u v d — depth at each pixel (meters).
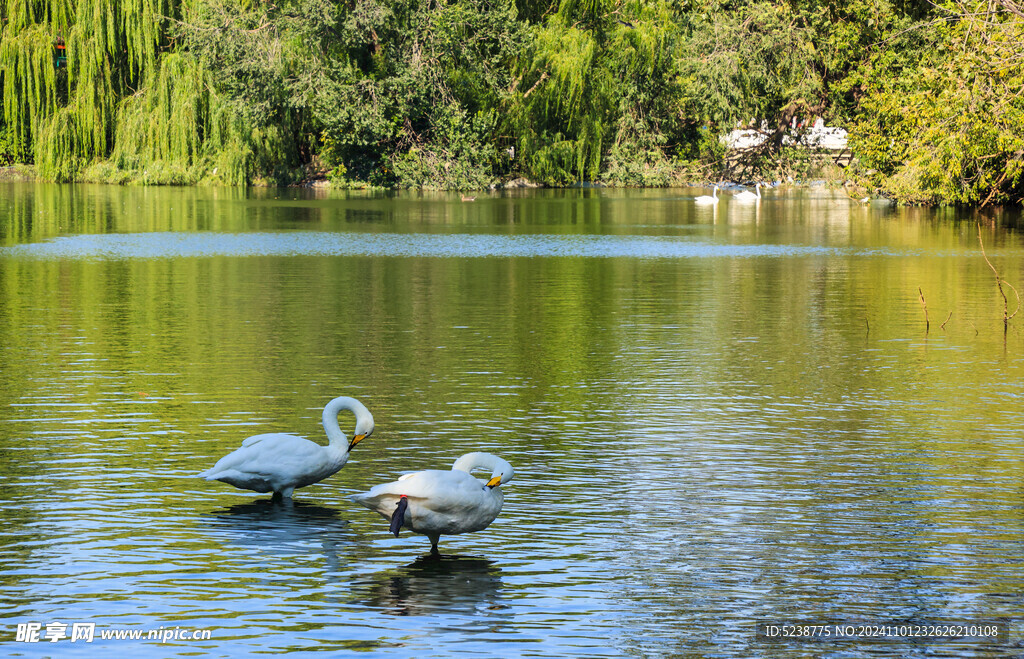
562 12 69.38
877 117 57.22
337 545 8.75
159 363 15.93
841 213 51.75
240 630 7.14
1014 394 14.34
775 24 66.00
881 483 10.41
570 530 9.09
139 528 9.08
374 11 62.62
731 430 12.45
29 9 64.25
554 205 56.56
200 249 33.47
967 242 36.59
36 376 14.96
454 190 67.94
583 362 16.36
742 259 31.64
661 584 7.94
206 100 65.31
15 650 6.81
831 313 21.38
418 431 12.24
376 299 22.95
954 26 50.12
